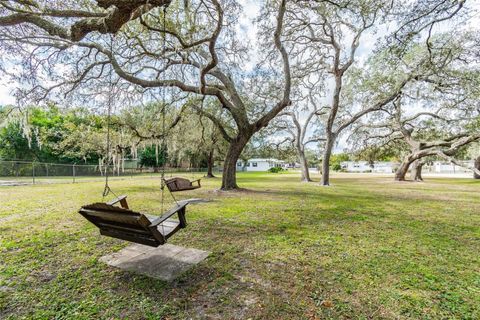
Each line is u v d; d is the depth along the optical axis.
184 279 2.58
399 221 5.29
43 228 4.45
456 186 14.55
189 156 22.94
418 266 2.97
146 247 3.51
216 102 15.11
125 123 11.12
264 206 6.82
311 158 49.91
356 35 11.95
